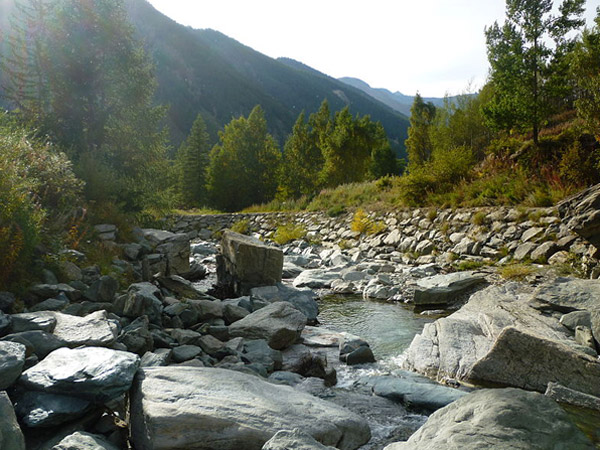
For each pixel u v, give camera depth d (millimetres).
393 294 11805
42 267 7266
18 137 9719
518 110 18625
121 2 21031
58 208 10266
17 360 3686
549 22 18125
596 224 9188
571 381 5301
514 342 5707
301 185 50719
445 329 7129
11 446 2902
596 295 7016
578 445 2879
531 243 12398
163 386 3971
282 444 3107
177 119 182250
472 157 21047
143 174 21031
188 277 13742
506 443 2883
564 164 14656
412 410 5074
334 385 5930
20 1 20953
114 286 7438
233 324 7555
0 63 20156
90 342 4770
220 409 3729
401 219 19453
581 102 15062
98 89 20938
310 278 14164
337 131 47375
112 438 3672
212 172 51906
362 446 4172
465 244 14602
